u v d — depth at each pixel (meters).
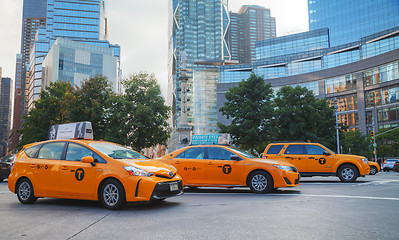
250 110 28.58
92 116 29.67
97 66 139.75
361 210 6.48
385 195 8.82
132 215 6.24
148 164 7.29
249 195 9.30
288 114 31.83
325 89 85.31
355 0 121.06
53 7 160.88
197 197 8.91
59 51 129.50
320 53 98.00
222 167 10.16
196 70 109.50
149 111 30.25
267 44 121.25
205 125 106.75
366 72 76.31
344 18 122.62
